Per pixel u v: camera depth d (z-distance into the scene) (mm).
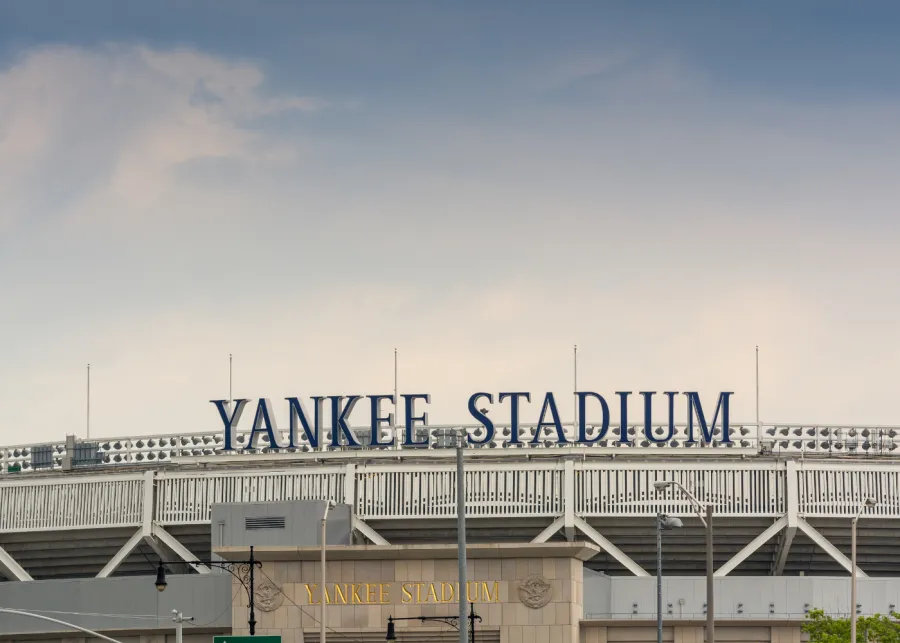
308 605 80062
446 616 79062
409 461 95125
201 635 84750
